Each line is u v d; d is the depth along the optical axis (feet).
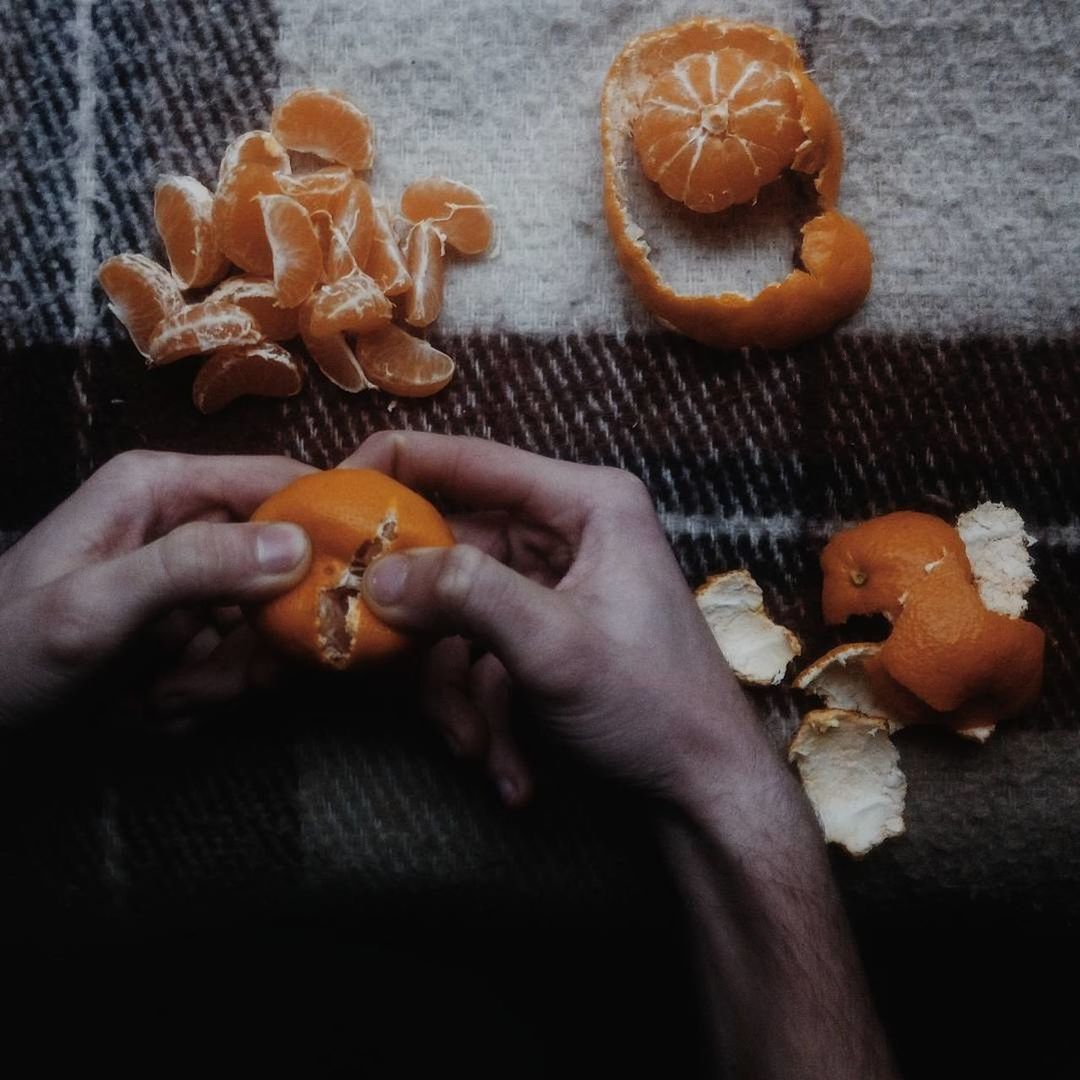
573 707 1.48
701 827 1.55
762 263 1.74
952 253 1.76
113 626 1.43
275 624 1.39
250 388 1.72
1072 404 1.76
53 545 1.56
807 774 1.71
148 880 1.74
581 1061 1.74
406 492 1.42
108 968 1.77
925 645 1.60
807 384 1.75
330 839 1.74
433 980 1.76
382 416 1.75
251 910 1.75
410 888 1.74
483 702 1.69
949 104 1.76
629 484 1.58
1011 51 1.75
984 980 1.74
